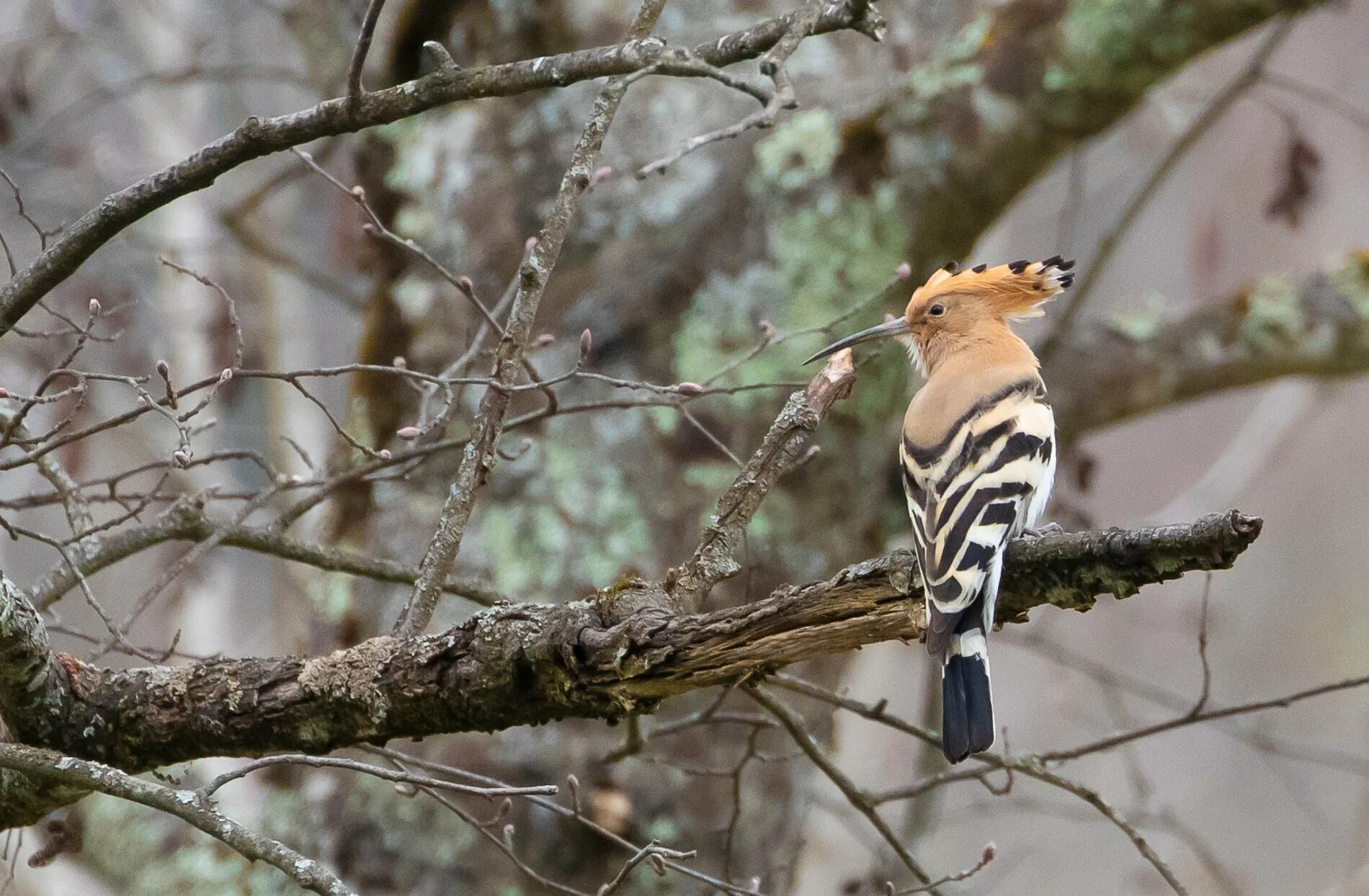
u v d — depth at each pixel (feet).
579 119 38.60
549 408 26.27
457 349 38.09
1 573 20.75
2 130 46.55
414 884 35.42
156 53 59.36
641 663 19.45
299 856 18.25
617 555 36.17
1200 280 60.70
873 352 27.12
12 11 61.67
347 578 37.76
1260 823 83.51
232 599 52.08
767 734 37.06
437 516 36.88
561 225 23.00
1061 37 38.78
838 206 38.14
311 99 59.82
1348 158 80.53
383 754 24.70
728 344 37.40
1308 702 87.35
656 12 23.09
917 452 24.82
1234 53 68.28
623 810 35.35
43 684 21.34
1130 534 18.78
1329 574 91.25
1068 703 67.00
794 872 37.55
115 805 40.75
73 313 47.73
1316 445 93.50
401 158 39.81
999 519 22.98
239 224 47.29
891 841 28.48
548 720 20.53
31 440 22.70
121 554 27.22
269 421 54.34
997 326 30.40
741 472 23.53
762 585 36.81
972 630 20.44
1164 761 84.53
